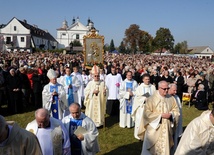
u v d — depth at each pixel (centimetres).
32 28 8206
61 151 469
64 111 840
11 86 1090
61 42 10144
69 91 995
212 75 1436
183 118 1078
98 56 1700
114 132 884
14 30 7538
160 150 552
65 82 1015
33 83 1206
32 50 6762
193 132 372
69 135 516
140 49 8800
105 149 731
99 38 1688
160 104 564
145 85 796
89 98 912
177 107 578
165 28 8550
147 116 562
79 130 498
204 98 1227
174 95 641
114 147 746
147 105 568
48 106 801
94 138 514
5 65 1350
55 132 459
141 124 587
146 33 8731
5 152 301
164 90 562
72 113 509
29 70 1220
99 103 909
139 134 594
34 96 1239
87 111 920
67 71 1025
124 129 920
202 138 370
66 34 10112
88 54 1695
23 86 1143
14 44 7512
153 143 556
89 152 515
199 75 1451
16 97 1098
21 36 7569
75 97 1027
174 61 3616
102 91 916
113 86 1127
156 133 556
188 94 1297
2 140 299
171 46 8694
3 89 1110
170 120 557
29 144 315
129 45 8856
